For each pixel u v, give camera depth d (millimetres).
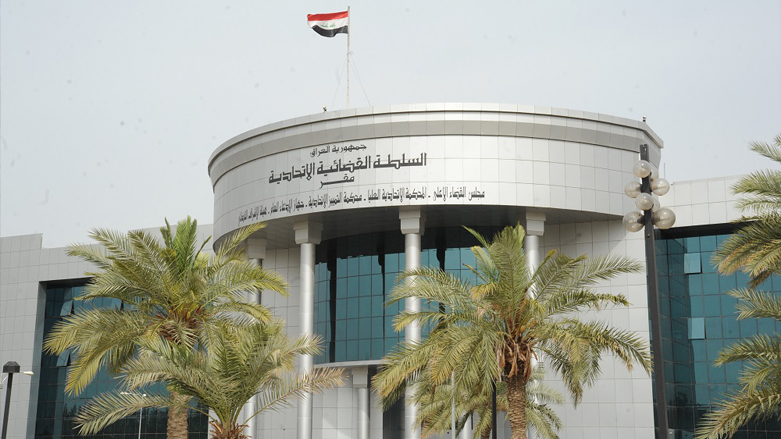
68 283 70688
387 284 51125
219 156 53000
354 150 46906
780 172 25484
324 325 53031
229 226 51531
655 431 46125
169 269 28047
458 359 25047
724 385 48750
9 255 71625
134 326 27281
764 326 48594
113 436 67000
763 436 47219
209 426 57000
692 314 50156
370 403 52625
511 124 45719
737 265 25281
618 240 48500
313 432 53406
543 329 26516
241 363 24469
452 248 50625
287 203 48312
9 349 69688
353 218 48688
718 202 48969
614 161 47781
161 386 66750
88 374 26906
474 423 49594
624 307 48062
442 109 45531
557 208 46031
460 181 45438
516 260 26219
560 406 48219
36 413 68750
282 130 48688
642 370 46844
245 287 29938
